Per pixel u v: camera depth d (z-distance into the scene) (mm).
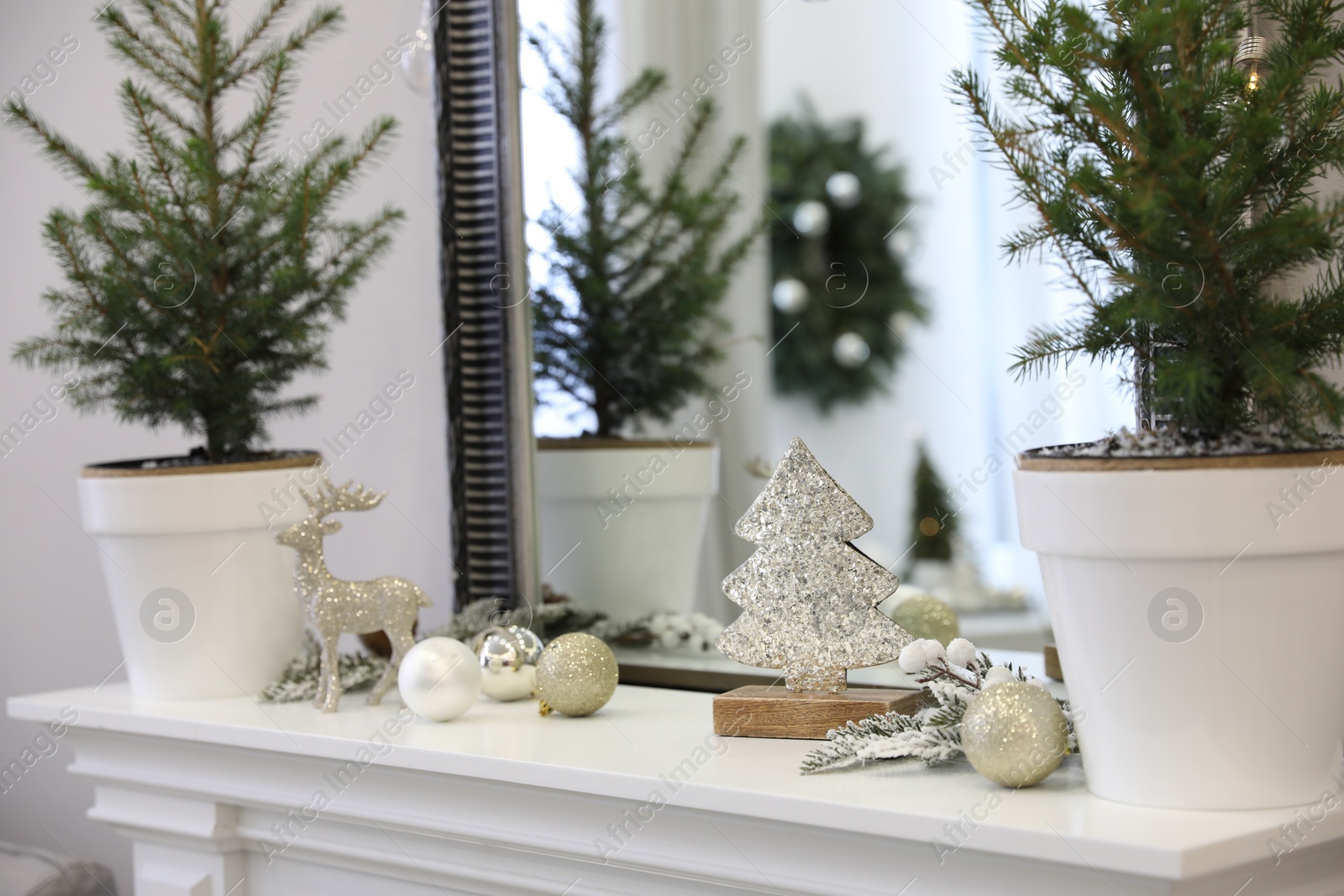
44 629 1618
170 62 1139
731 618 1146
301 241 1112
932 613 1132
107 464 1095
